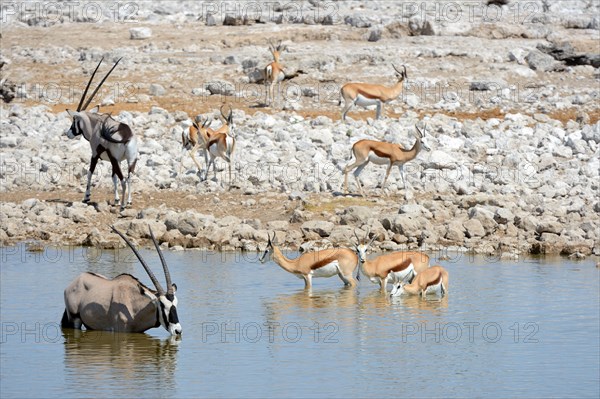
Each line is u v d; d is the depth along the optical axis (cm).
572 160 8800
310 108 10606
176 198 7850
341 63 12350
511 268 6225
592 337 4691
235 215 7425
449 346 4575
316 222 6906
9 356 4412
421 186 8044
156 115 10094
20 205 7669
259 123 9731
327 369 4228
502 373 4156
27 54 13050
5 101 11081
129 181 7562
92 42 13875
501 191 7931
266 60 11988
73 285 4856
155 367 4259
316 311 5191
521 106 10650
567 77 12031
